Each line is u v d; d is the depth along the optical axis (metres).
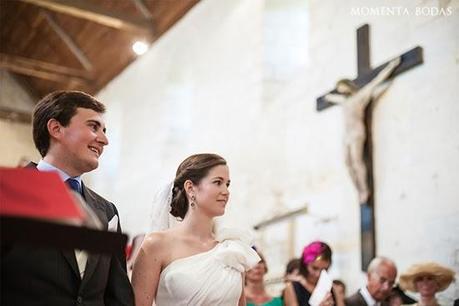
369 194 6.07
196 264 2.77
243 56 8.89
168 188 3.03
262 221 7.73
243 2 9.12
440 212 5.37
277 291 7.11
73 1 10.88
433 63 5.69
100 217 2.51
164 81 11.23
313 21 7.54
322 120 7.05
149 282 2.76
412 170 5.73
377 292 4.92
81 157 2.49
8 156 14.93
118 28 12.39
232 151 8.76
